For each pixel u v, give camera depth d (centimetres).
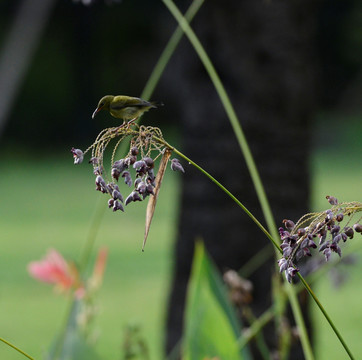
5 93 2948
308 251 264
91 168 4156
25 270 2102
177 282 853
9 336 1566
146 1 4641
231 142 804
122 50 4675
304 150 808
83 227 2716
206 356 452
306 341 360
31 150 4553
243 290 498
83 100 4638
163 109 4656
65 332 495
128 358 499
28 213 3005
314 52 831
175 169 278
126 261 2192
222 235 807
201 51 452
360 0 4744
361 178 3475
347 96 4909
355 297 1673
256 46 802
